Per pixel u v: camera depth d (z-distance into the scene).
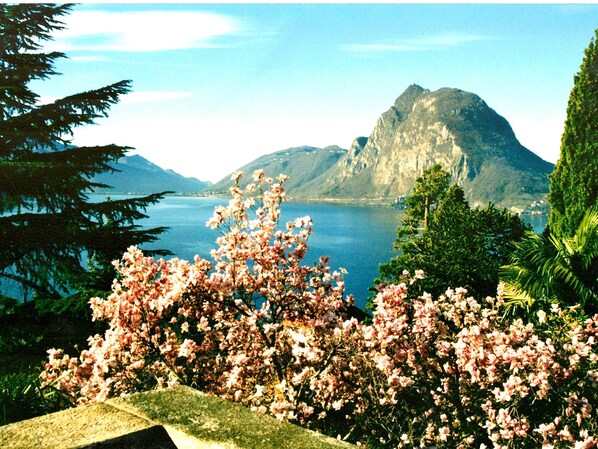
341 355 4.98
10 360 8.62
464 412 4.62
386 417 4.46
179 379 4.75
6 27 9.98
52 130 9.79
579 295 7.68
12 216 8.97
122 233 9.91
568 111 10.05
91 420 1.55
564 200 10.18
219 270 5.41
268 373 5.20
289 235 5.59
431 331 5.21
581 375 4.61
